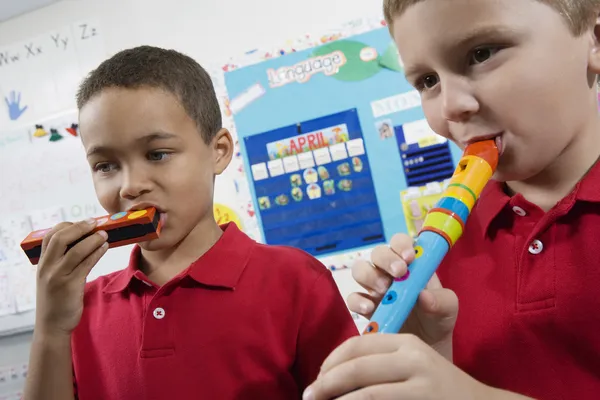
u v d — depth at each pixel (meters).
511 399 0.34
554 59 0.38
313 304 0.56
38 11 1.30
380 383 0.31
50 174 1.30
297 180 1.16
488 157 0.41
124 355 0.55
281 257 0.60
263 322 0.55
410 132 1.10
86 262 0.52
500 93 0.38
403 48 0.41
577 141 0.44
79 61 1.28
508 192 0.52
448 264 0.54
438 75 0.41
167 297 0.55
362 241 1.12
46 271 0.52
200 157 0.57
